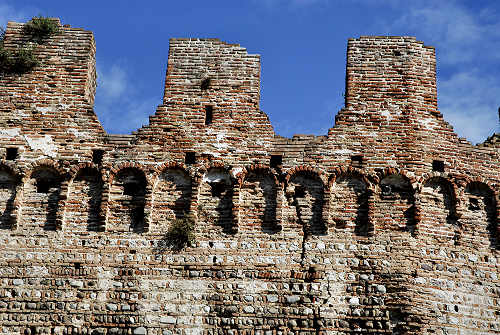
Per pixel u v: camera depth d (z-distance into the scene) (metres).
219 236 27.53
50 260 27.16
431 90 29.36
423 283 26.72
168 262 27.11
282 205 27.75
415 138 28.59
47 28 30.33
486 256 27.70
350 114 28.97
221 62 29.92
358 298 26.47
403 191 27.92
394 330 26.06
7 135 28.88
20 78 29.70
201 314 26.38
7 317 26.36
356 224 27.55
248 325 26.19
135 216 27.89
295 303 26.44
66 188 28.11
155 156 28.53
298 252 27.17
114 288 26.77
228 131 28.89
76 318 26.36
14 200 27.97
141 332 26.14
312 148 28.50
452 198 28.11
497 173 28.73
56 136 28.89
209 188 28.22
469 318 26.66
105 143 28.77
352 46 30.02
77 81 29.73
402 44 29.97
